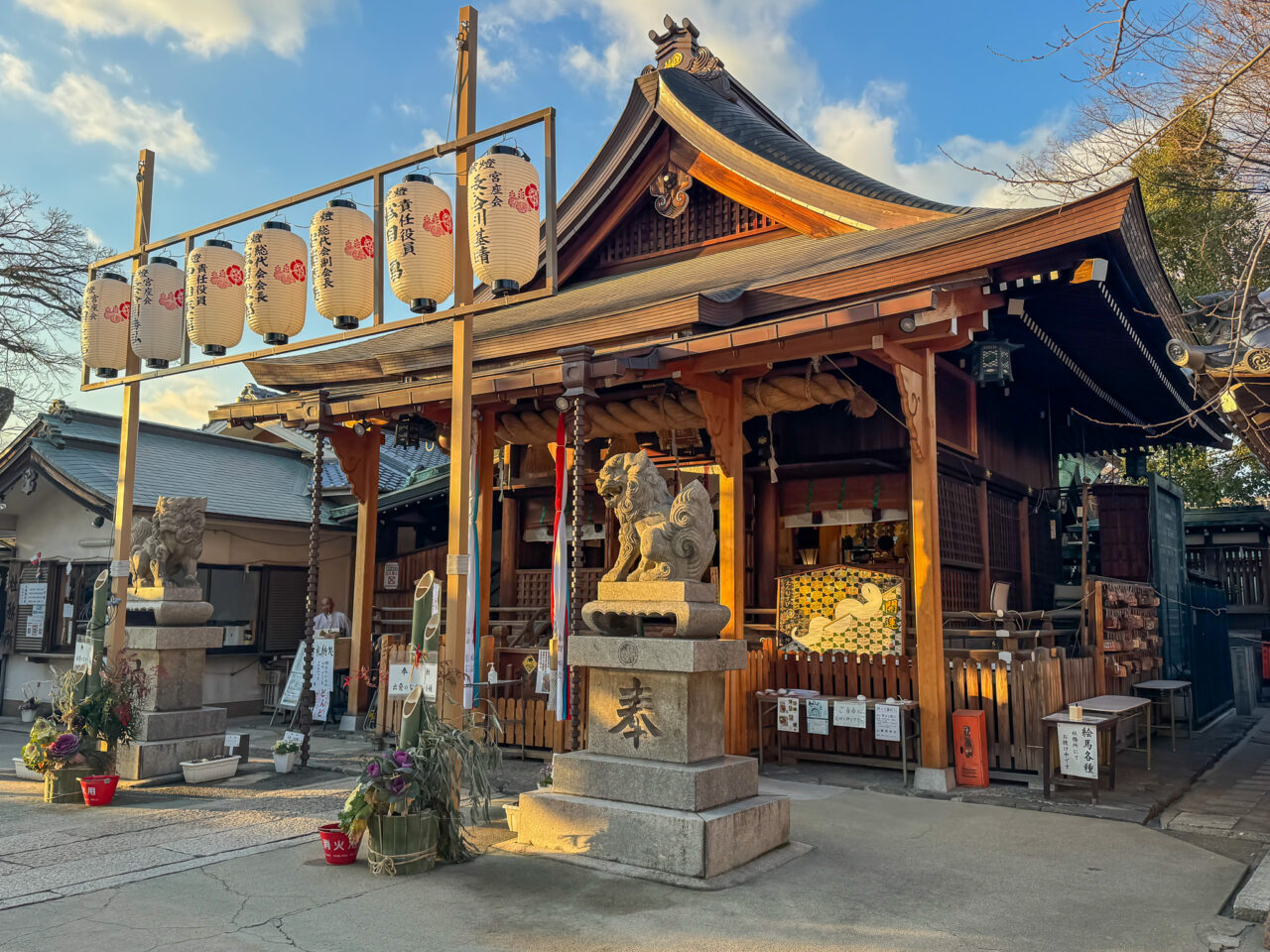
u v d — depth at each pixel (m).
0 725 13.00
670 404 10.59
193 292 8.22
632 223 13.82
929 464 8.37
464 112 7.14
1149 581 12.98
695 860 5.13
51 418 14.14
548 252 6.67
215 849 5.86
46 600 13.84
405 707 5.72
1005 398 12.62
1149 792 7.84
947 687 8.50
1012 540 12.62
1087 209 7.16
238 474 15.99
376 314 7.53
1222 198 14.12
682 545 5.97
